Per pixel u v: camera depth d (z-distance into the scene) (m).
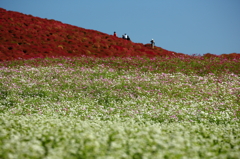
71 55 62.41
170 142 11.44
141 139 11.95
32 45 64.81
